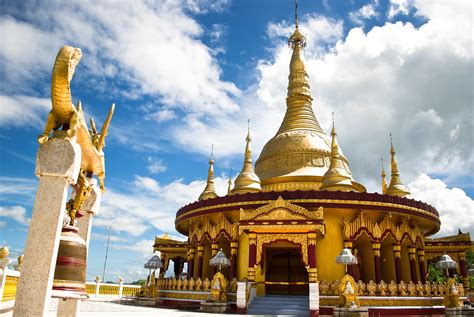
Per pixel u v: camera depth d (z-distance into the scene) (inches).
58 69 301.7
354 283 905.5
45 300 292.0
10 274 620.4
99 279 1595.7
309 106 1647.4
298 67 1720.0
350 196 1066.1
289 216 956.0
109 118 436.1
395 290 977.5
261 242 976.9
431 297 1010.1
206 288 1040.2
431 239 1441.9
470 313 978.7
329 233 1077.8
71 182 324.8
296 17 1841.8
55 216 311.0
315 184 1333.7
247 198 1105.4
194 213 1235.9
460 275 1385.3
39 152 322.3
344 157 1536.7
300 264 1171.9
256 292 1003.9
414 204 1138.7
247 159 1423.5
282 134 1550.2
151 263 1210.6
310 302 873.5
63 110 324.8
